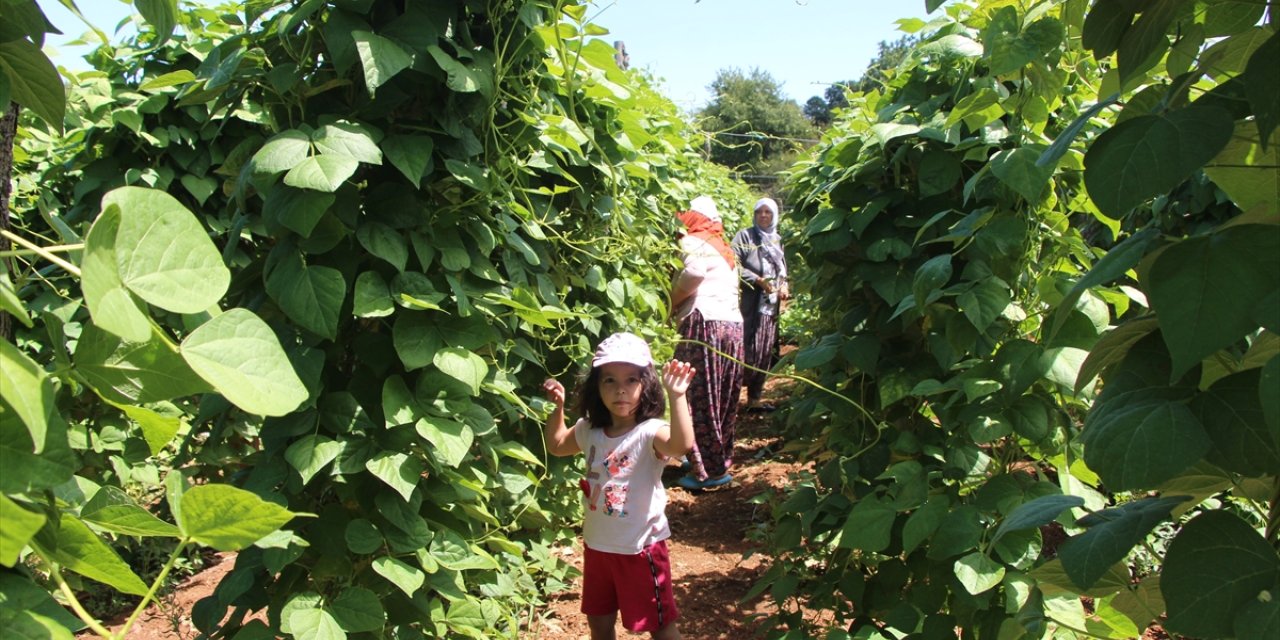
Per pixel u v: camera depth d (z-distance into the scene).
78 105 3.84
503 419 3.14
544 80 2.63
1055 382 2.04
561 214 3.20
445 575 2.16
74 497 1.09
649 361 2.83
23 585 0.84
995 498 2.22
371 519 2.05
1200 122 0.94
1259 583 0.91
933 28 2.42
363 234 1.94
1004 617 2.27
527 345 2.67
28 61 1.01
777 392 8.91
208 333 0.87
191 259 0.87
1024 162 2.00
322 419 1.96
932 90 2.66
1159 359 1.04
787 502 2.97
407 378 2.09
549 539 3.58
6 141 1.13
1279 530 1.06
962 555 2.35
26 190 4.18
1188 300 0.88
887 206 2.71
